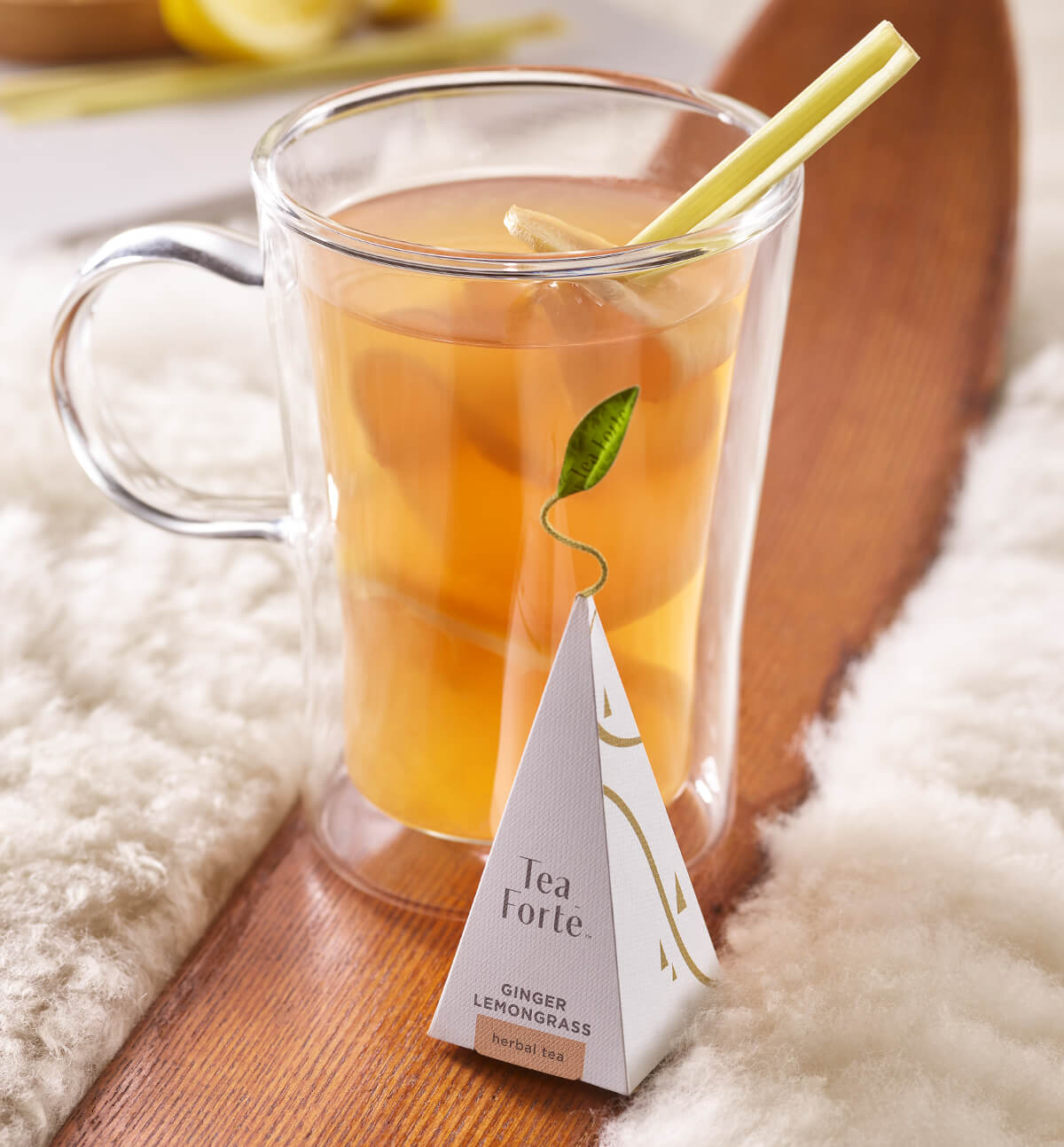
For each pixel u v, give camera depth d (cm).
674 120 41
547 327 36
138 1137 37
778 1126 36
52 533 49
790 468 51
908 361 56
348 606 40
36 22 90
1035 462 51
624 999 37
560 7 108
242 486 51
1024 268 64
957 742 43
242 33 90
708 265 36
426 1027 39
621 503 37
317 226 36
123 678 45
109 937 39
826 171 61
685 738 41
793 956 39
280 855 42
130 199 73
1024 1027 38
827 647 46
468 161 42
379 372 37
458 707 39
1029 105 88
